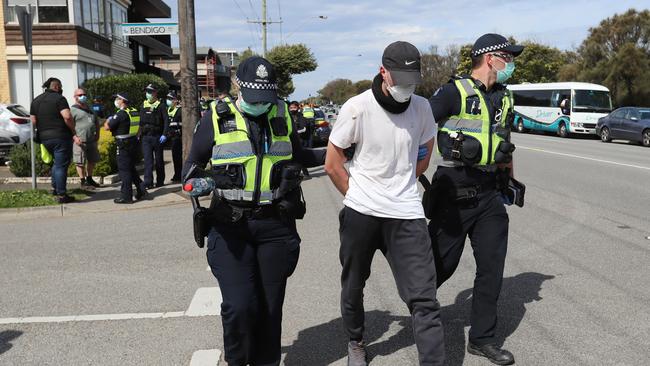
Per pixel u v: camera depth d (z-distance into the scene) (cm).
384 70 301
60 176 900
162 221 807
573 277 531
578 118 2683
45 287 512
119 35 2617
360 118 313
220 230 311
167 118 1087
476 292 367
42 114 884
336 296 484
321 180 1255
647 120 2166
